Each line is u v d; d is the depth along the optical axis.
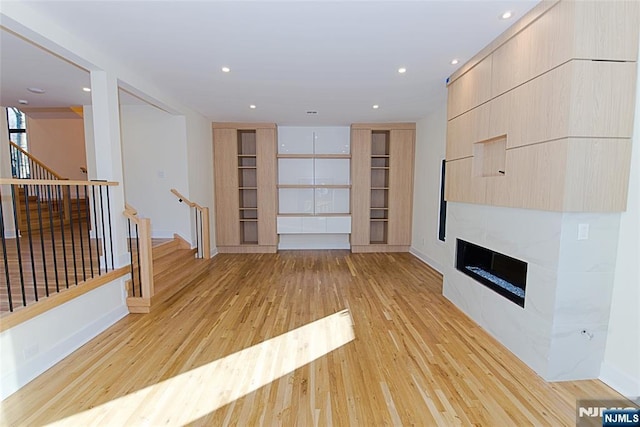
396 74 3.57
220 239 6.44
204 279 4.67
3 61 3.22
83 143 7.55
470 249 3.42
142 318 3.28
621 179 2.08
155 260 4.52
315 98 4.53
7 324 2.07
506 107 2.62
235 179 6.33
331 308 3.58
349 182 6.82
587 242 2.14
